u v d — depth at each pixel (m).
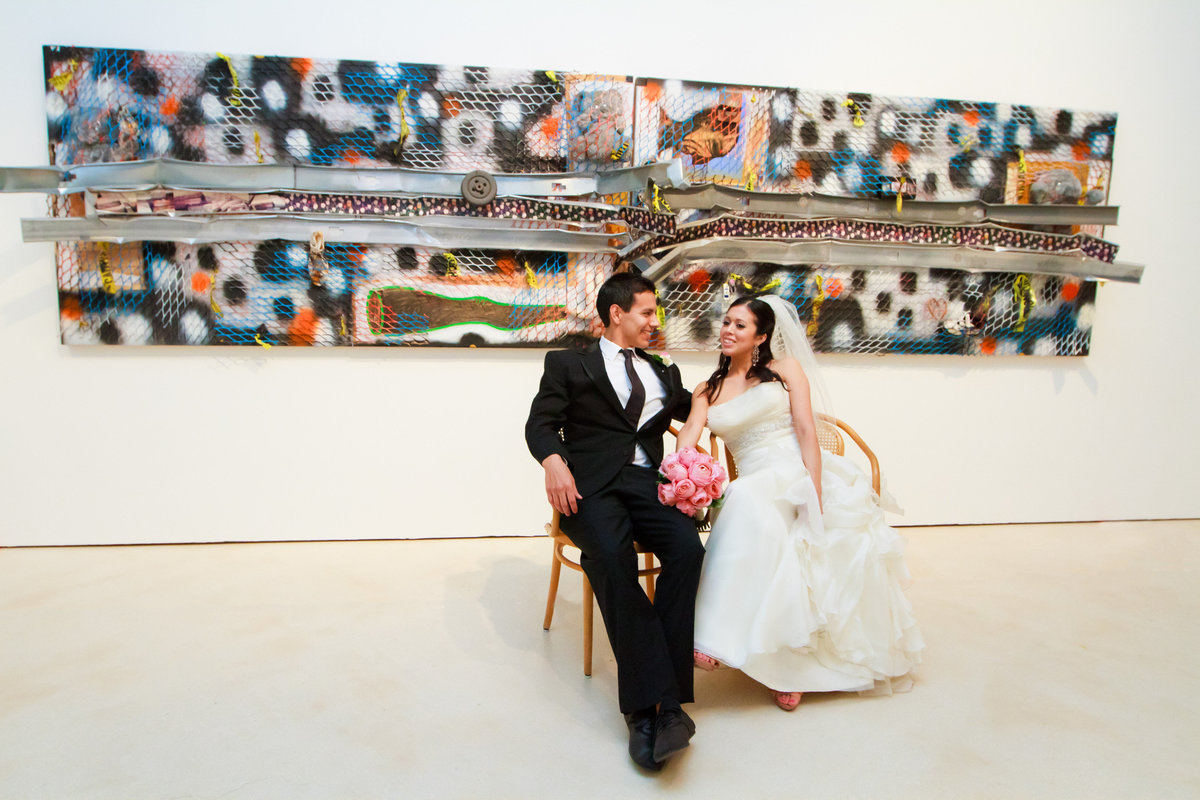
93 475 3.16
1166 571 3.08
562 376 2.18
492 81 3.18
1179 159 3.70
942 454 3.67
